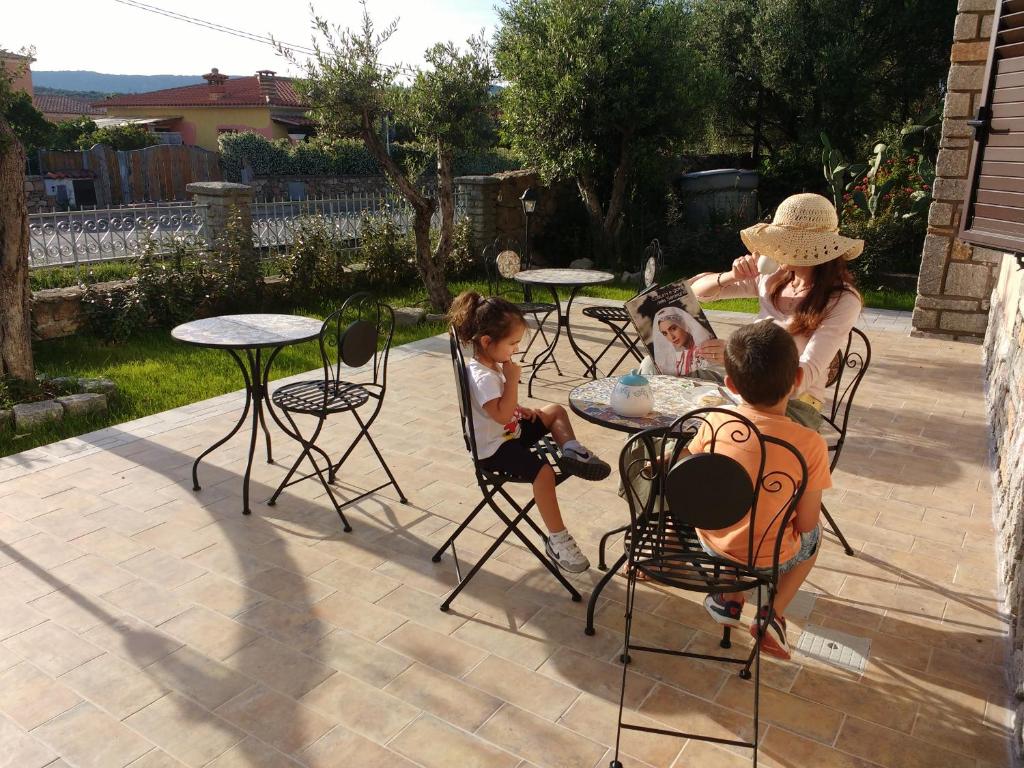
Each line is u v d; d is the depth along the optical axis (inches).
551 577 128.2
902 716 96.0
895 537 142.3
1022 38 140.6
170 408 217.6
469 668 104.6
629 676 103.1
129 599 120.5
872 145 550.6
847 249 108.3
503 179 464.4
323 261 374.6
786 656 95.8
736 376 89.7
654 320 134.9
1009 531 130.3
